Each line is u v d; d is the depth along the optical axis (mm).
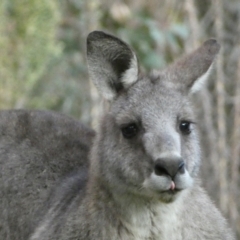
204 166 21734
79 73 25031
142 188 14656
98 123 15641
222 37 22703
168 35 23875
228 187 21547
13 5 22203
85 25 23828
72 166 17016
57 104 24781
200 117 22188
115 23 25156
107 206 15211
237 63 22594
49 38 22438
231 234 15875
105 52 15383
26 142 17391
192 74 15531
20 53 22172
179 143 14500
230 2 24531
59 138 17484
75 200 15641
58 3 24125
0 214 17156
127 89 15312
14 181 17078
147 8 24969
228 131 22797
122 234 15211
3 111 18031
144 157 14539
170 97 15086
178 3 24625
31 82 22375
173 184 14195
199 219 15383
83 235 15211
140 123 14836
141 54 24219
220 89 21531
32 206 16781
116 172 14922
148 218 15141
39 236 15688
